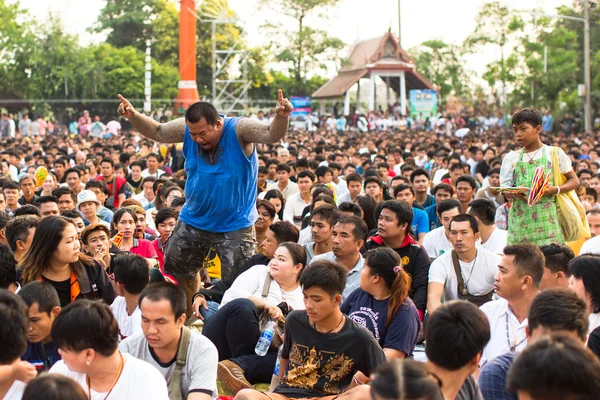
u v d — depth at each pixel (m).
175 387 5.81
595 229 10.32
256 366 7.55
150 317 5.67
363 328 6.05
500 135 40.12
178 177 17.14
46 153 24.48
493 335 6.58
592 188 13.64
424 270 8.48
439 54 75.88
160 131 7.45
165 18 64.00
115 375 5.12
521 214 9.17
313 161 19.00
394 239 8.55
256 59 63.16
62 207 12.06
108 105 55.78
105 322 4.95
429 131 48.19
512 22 52.28
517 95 49.47
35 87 53.72
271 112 57.19
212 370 5.86
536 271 6.45
